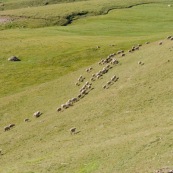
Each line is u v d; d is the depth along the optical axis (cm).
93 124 5009
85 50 10488
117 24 15312
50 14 17412
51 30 14638
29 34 13762
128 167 3481
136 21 15788
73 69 9406
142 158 3544
